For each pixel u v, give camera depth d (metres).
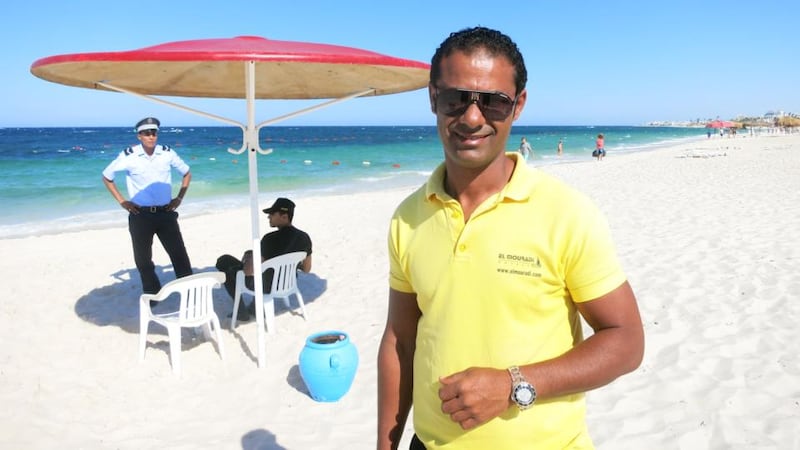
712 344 4.85
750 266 6.86
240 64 4.96
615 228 9.72
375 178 25.05
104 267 8.65
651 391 4.20
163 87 5.61
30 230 12.88
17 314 6.63
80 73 4.61
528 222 1.47
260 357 5.15
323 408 4.44
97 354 5.53
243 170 28.14
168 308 6.92
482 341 1.50
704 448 3.53
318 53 3.83
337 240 9.87
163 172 6.33
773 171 18.47
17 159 34.69
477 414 1.39
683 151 37.62
